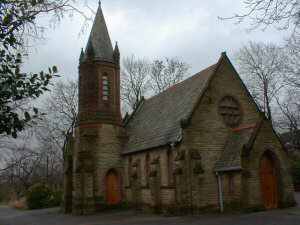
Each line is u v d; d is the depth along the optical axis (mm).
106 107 39125
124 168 38438
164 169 31375
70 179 40312
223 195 29219
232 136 31125
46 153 63719
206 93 31156
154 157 33062
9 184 70312
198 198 28531
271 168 28906
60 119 59188
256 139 28125
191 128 29859
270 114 51875
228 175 29297
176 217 27484
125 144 39156
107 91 39688
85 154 36844
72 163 40406
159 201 31562
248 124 32625
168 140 30656
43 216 36719
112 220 28875
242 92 33000
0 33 8234
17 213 43656
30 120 8125
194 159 29016
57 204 50188
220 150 30688
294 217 22859
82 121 38281
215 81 31938
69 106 59531
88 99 38844
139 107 45594
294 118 53625
